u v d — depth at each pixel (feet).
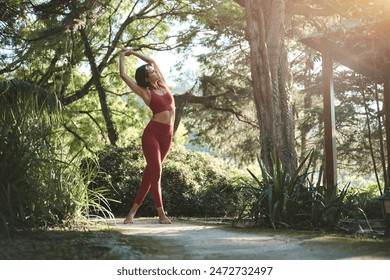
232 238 12.65
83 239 12.21
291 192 16.49
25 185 13.98
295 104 62.49
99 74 54.39
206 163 31.40
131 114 68.54
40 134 14.85
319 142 58.59
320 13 34.12
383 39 25.44
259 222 16.90
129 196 27.27
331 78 26.30
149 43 63.41
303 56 68.54
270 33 27.91
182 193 27.76
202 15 56.24
